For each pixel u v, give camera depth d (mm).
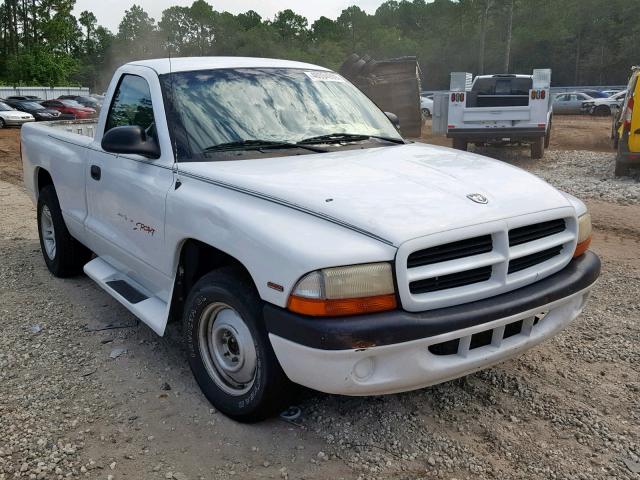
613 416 3418
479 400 3578
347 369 2709
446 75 96562
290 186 3162
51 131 5777
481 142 14352
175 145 3779
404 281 2748
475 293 2951
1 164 15336
